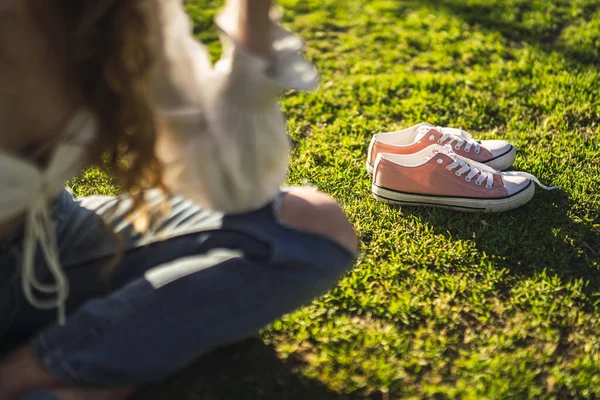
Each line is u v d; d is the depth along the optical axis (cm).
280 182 144
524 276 204
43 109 122
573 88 289
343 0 366
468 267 207
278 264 142
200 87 131
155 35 125
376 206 231
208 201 142
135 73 124
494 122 276
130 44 121
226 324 145
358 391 168
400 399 167
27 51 116
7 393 136
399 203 229
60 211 159
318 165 252
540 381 172
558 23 340
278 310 150
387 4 362
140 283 145
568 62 309
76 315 142
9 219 133
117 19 118
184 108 131
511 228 221
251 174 137
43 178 128
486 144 245
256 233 144
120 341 140
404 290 199
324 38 335
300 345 180
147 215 155
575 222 223
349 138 265
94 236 156
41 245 145
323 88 296
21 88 118
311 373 172
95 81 123
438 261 209
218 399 164
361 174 247
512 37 332
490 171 227
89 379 139
